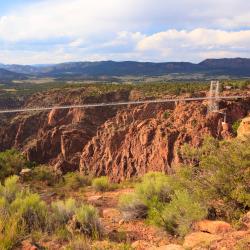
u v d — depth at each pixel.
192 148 10.06
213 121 88.94
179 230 7.61
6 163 17.84
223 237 6.13
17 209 7.98
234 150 8.73
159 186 10.11
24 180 16.41
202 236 6.48
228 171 8.38
